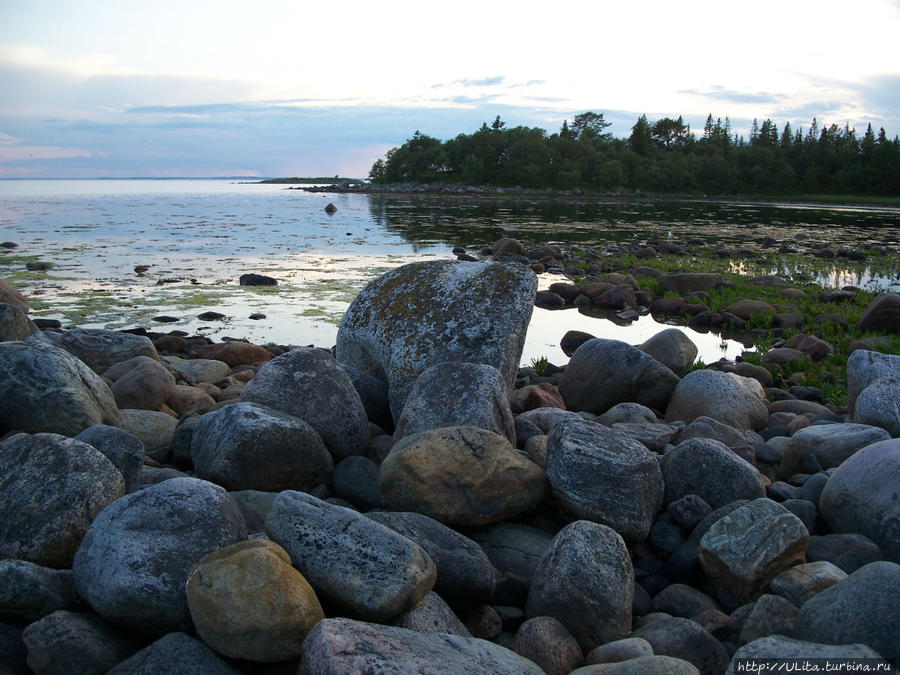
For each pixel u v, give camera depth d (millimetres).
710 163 100188
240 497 3855
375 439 5219
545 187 96500
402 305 6109
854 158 103375
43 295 13156
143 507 3195
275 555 2881
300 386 4891
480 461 4027
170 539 3090
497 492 3977
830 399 7977
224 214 38625
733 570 3553
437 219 37656
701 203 73500
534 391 6625
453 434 4141
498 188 95188
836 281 17547
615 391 6824
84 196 61281
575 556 3328
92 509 3488
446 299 5977
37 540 3314
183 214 37812
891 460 4012
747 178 104562
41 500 3436
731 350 10859
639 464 4039
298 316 12023
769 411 7188
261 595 2719
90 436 4066
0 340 6637
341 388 5027
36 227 27188
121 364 6391
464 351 5660
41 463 3584
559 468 4031
